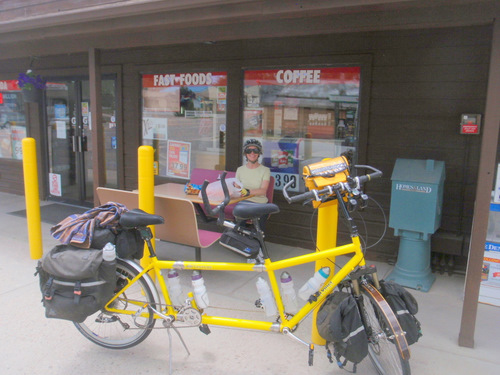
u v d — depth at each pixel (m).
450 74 4.00
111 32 4.15
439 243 4.07
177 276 2.68
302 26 3.50
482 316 3.42
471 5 2.79
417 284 3.85
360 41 4.34
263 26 3.64
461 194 4.09
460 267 4.22
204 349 2.90
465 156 4.03
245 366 2.71
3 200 7.32
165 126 5.85
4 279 4.02
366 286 2.35
